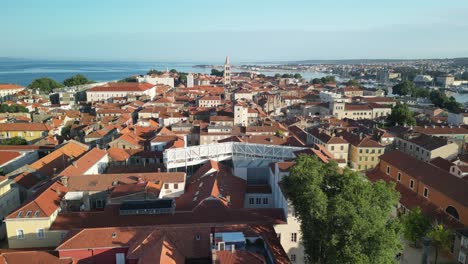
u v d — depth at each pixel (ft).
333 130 551.18
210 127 546.26
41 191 260.01
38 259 193.98
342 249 161.99
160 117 653.30
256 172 347.36
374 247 159.02
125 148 442.50
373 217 167.43
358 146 455.22
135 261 183.73
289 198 218.18
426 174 309.83
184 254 189.57
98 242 198.18
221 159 389.60
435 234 236.63
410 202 305.32
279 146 375.04
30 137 545.03
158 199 253.65
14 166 393.50
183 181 299.38
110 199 256.32
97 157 361.71
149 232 198.08
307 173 194.49
